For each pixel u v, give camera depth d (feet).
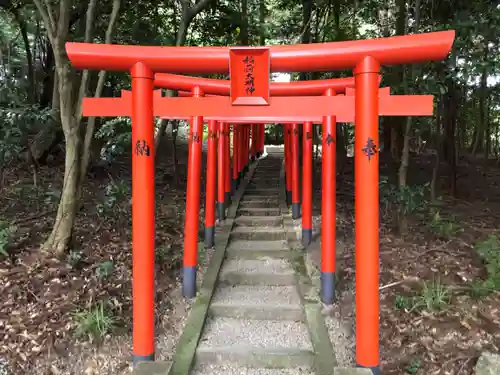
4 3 22.36
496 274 13.85
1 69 21.65
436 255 16.52
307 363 11.57
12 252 14.44
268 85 9.35
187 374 10.72
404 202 17.72
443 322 12.26
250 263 18.44
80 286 13.28
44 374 10.39
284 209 25.98
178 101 10.14
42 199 20.10
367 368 8.61
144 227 9.71
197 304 14.28
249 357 11.66
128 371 10.85
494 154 41.60
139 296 9.82
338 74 28.02
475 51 15.75
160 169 33.06
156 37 22.31
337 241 19.52
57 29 13.92
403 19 22.17
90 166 25.71
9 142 16.47
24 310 11.91
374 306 9.11
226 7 23.53
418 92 15.79
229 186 26.50
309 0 26.02
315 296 14.71
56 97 22.61
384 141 35.94
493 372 9.96
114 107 10.91
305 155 19.75
